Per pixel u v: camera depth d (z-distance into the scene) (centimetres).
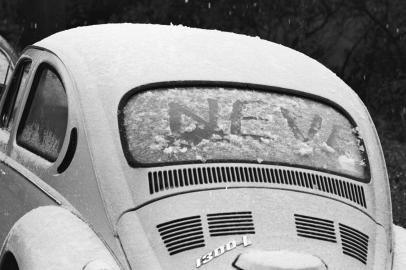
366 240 507
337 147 553
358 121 585
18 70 696
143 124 526
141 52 576
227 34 650
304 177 515
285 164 518
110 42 589
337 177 527
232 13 1986
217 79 567
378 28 2025
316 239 483
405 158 1327
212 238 466
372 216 527
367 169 552
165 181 492
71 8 2084
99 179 499
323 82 606
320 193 511
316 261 455
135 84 545
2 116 712
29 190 578
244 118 544
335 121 573
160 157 507
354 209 517
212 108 546
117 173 497
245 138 529
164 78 555
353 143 566
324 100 584
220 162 507
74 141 534
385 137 1653
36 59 648
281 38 1992
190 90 555
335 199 513
